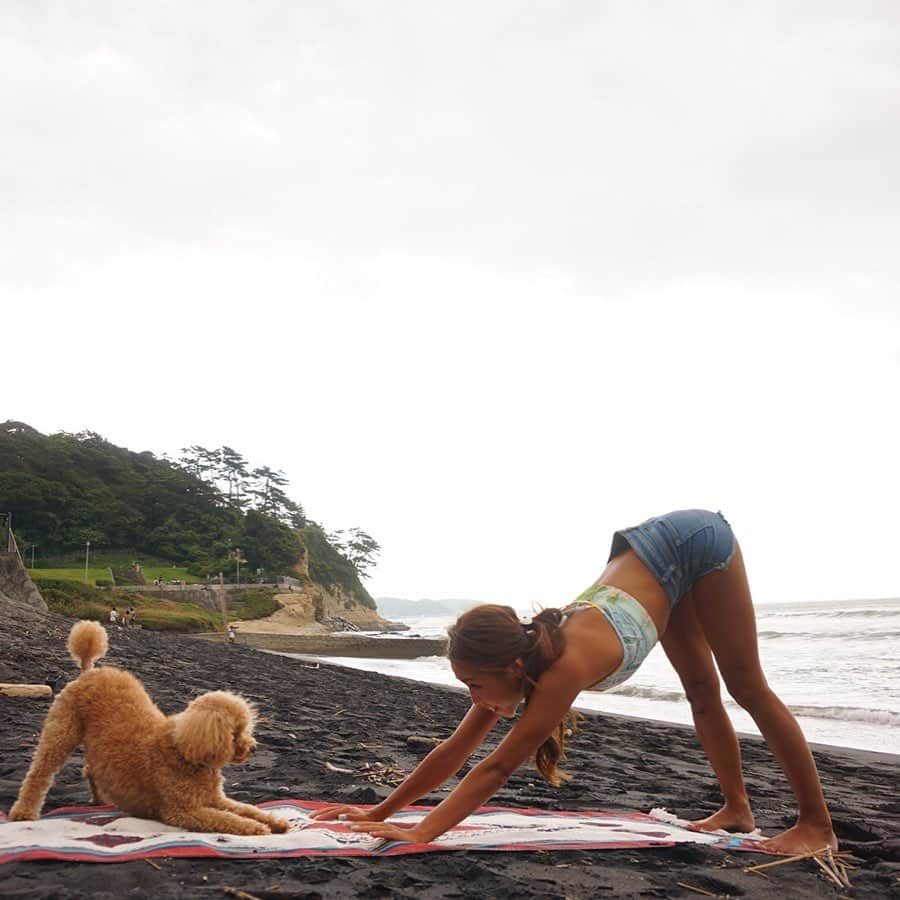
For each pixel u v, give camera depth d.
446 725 10.16
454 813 3.21
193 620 64.88
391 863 3.03
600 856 3.38
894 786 7.37
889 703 15.69
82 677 3.58
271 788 4.84
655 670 25.62
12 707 7.24
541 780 6.03
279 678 16.41
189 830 3.30
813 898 3.03
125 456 113.12
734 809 4.19
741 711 14.62
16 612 29.59
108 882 2.60
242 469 133.88
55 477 97.94
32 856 2.78
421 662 37.44
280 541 103.19
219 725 3.33
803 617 70.31
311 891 2.65
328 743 7.26
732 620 3.74
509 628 3.09
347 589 132.00
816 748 10.73
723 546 3.73
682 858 3.42
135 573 80.75
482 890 2.80
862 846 3.92
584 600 3.49
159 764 3.37
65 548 91.06
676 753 9.21
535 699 3.13
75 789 4.20
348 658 43.09
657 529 3.70
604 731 11.42
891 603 151.88
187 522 102.25
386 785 5.15
